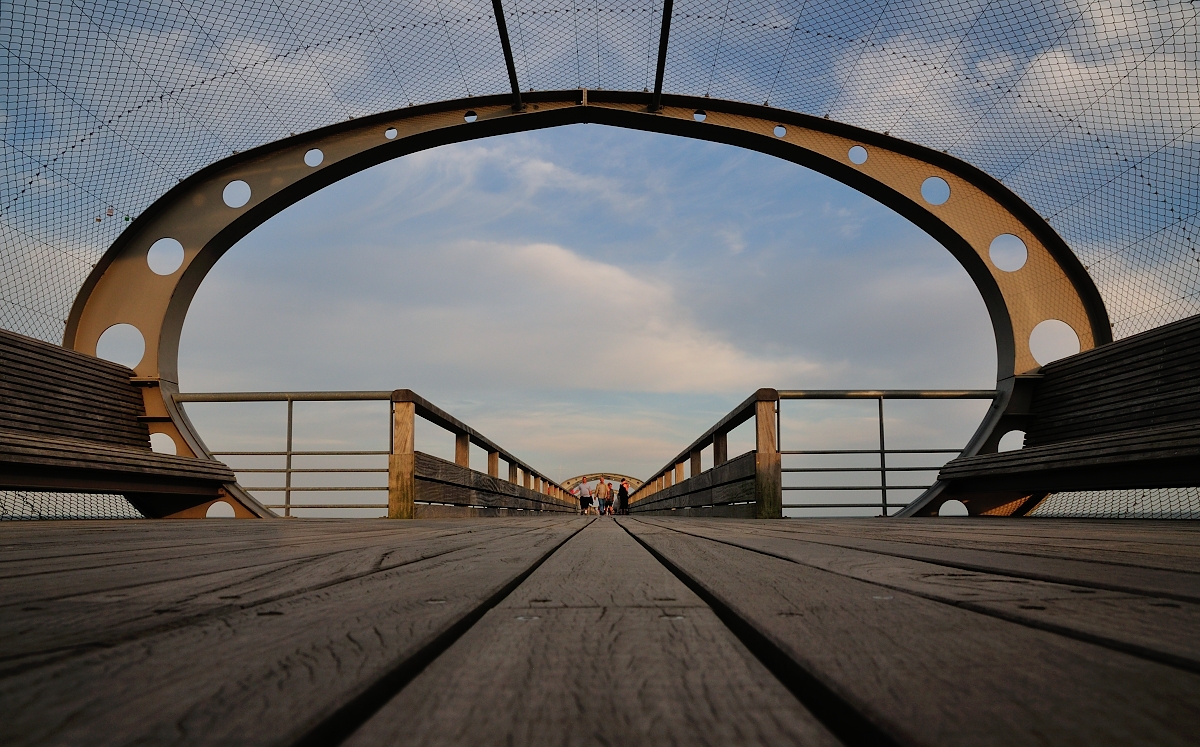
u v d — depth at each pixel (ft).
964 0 26.61
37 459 18.44
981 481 26.68
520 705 1.87
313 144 31.68
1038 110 27.30
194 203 30.71
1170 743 1.50
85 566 5.86
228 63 27.76
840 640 2.58
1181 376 21.35
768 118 32.55
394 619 3.04
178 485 25.53
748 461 25.29
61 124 25.96
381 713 1.81
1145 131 24.70
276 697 1.84
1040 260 30.30
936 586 4.18
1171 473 18.16
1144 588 3.98
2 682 2.01
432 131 32.01
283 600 3.69
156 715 1.69
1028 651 2.40
